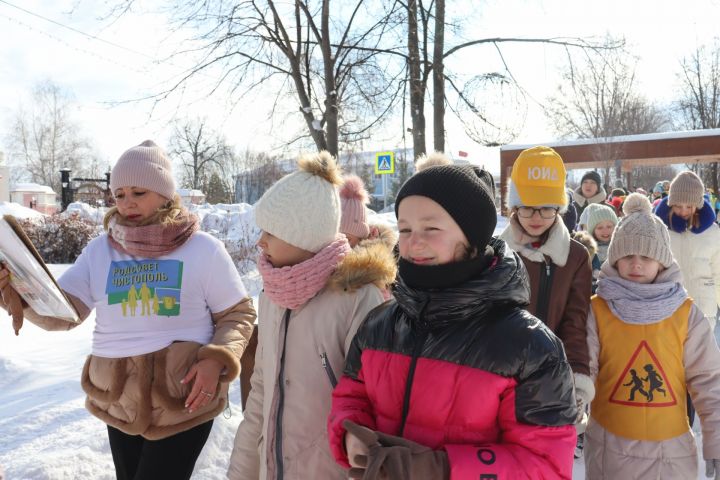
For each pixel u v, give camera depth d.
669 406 2.49
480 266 1.56
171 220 2.43
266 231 2.06
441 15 10.12
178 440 2.37
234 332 2.40
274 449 1.97
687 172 4.36
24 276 2.07
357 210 3.20
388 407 1.64
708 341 2.50
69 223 12.08
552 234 2.91
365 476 1.34
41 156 56.97
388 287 2.11
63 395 4.30
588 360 2.59
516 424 1.48
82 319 2.43
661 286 2.55
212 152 44.84
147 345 2.35
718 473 2.37
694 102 36.44
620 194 12.08
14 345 5.71
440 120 10.31
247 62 11.01
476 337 1.53
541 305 2.83
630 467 2.50
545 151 2.97
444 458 1.41
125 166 2.42
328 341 1.95
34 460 3.21
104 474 3.23
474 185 1.56
